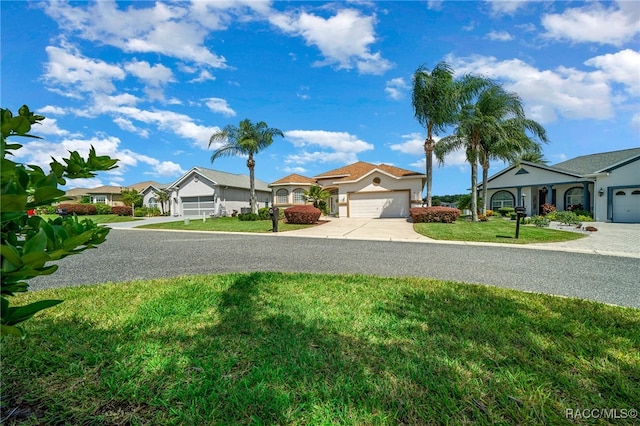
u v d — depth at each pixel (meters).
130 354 2.58
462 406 1.95
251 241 10.63
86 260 7.15
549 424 1.81
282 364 2.43
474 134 17.25
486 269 6.15
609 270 6.06
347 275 5.41
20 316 0.99
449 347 2.71
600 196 19.66
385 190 21.77
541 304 3.87
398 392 2.09
